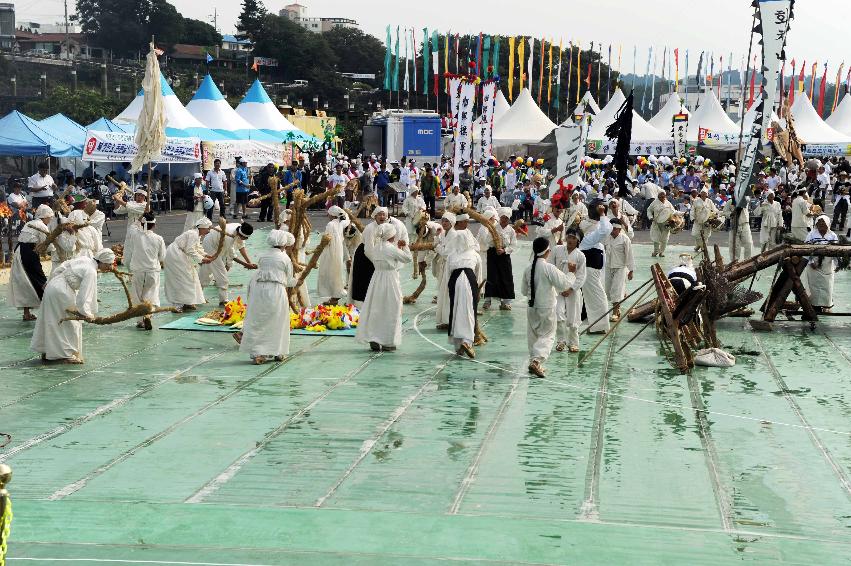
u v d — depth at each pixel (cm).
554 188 2158
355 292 1512
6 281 1878
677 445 889
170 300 1565
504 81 8225
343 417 969
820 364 1241
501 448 873
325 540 656
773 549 648
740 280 1476
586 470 816
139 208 1517
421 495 752
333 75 9988
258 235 2770
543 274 1152
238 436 903
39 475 793
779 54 2050
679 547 649
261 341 1202
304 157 3684
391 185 3625
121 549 637
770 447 885
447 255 1270
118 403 1016
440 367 1195
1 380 1109
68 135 2969
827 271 1573
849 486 784
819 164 3872
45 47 9675
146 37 10506
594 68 8356
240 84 9100
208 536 662
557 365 1217
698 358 1234
